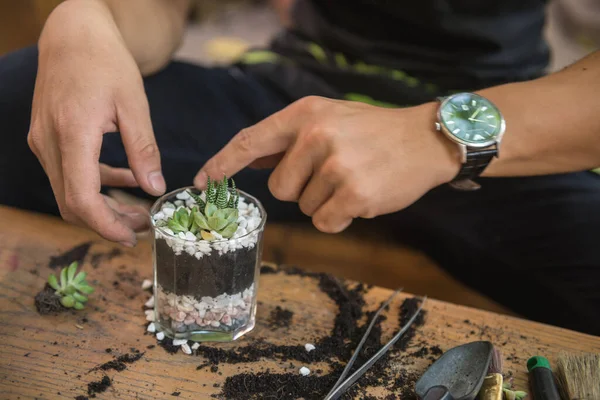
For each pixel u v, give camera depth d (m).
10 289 0.51
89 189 0.46
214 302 0.47
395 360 0.48
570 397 0.44
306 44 0.76
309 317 0.52
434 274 0.87
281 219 0.75
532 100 0.52
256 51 0.77
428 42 0.72
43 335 0.48
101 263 0.55
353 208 0.49
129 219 0.51
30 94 0.63
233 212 0.46
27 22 1.26
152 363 0.47
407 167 0.50
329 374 0.47
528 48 0.73
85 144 0.47
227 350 0.48
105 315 0.50
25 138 0.63
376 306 0.53
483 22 0.70
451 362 0.46
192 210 0.46
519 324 0.52
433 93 0.71
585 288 0.63
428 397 0.43
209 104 0.70
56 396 0.44
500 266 0.68
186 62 0.74
